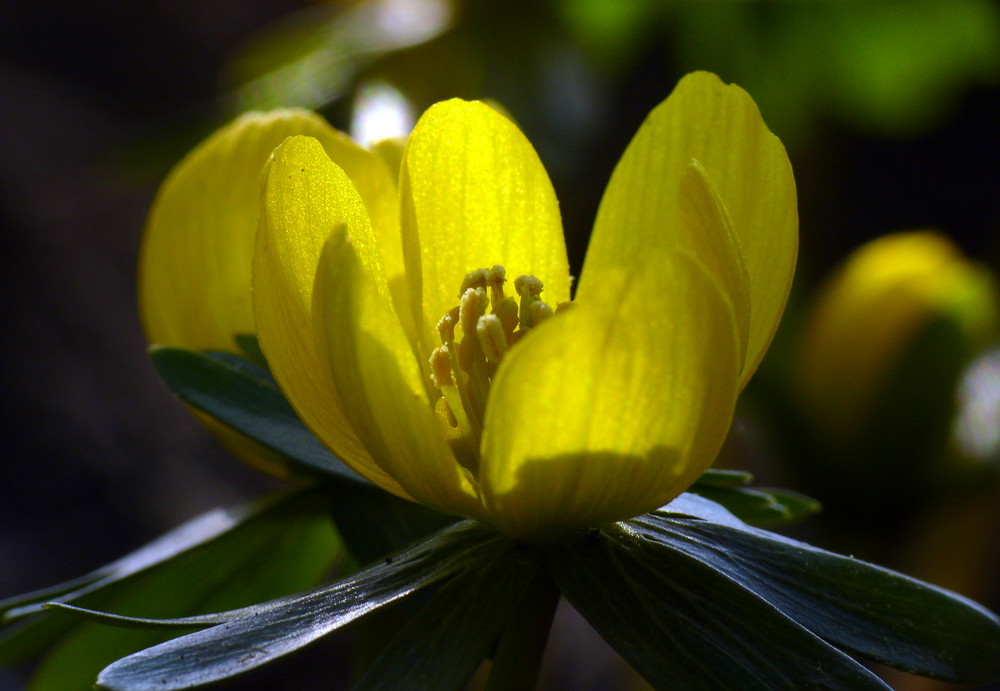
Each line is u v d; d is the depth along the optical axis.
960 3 0.32
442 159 0.19
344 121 0.30
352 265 0.18
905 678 0.33
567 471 0.18
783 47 0.33
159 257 0.21
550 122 0.30
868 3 0.32
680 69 0.33
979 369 0.31
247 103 0.30
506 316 0.19
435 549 0.19
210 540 0.21
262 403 0.20
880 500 0.30
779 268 0.19
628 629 0.18
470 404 0.19
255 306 0.18
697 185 0.18
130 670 0.18
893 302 0.29
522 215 0.20
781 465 0.31
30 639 0.21
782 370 0.30
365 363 0.18
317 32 0.33
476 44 0.30
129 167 0.30
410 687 0.18
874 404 0.29
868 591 0.19
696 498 0.19
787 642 0.18
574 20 0.31
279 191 0.18
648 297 0.18
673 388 0.18
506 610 0.18
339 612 0.18
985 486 0.29
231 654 0.18
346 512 0.20
